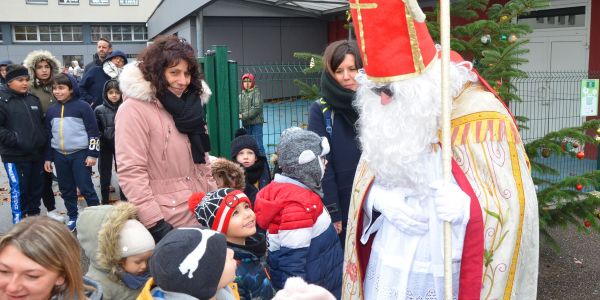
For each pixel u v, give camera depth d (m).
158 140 2.66
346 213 3.03
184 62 2.64
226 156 5.33
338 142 2.96
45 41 29.69
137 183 2.56
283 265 2.58
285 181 2.71
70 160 5.56
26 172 5.53
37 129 5.48
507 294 1.82
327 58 2.91
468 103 1.91
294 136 2.73
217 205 2.42
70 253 1.75
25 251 1.66
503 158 1.83
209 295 1.73
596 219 4.52
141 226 2.35
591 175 4.09
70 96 5.55
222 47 5.21
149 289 1.77
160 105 2.70
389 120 1.88
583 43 8.38
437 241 1.92
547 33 8.94
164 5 19.19
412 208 1.98
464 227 1.77
